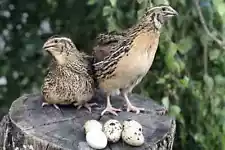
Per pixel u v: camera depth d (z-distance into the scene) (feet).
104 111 3.45
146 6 3.74
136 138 3.13
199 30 4.06
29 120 3.33
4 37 4.95
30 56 4.89
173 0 3.96
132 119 3.42
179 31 4.08
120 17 3.90
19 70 4.87
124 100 3.64
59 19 4.84
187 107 4.23
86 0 4.70
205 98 4.15
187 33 4.10
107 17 4.05
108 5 4.01
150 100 3.69
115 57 3.36
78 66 3.38
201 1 4.04
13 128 3.29
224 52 4.06
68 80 3.38
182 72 4.17
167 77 4.02
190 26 4.09
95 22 4.43
